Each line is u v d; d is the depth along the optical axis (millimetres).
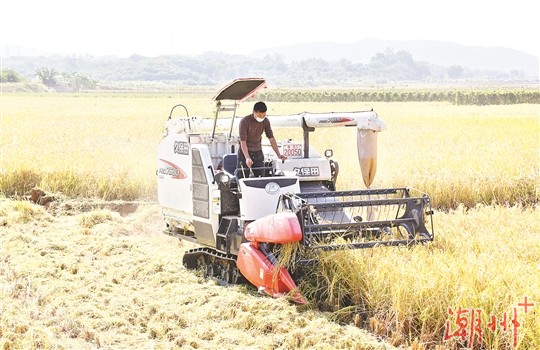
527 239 10719
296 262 8938
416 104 74625
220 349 7539
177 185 11664
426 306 7781
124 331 8164
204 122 12297
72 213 16969
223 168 11055
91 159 20984
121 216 16312
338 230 9453
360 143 11711
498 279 7828
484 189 16984
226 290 9789
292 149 11750
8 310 8609
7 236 12992
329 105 66875
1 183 18609
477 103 77250
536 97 77250
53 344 7504
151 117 43781
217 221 10500
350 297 8844
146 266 11125
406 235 9977
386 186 17156
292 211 9203
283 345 7586
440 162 20266
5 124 36219
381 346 7402
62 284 9961
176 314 8633
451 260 8805
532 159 20578
